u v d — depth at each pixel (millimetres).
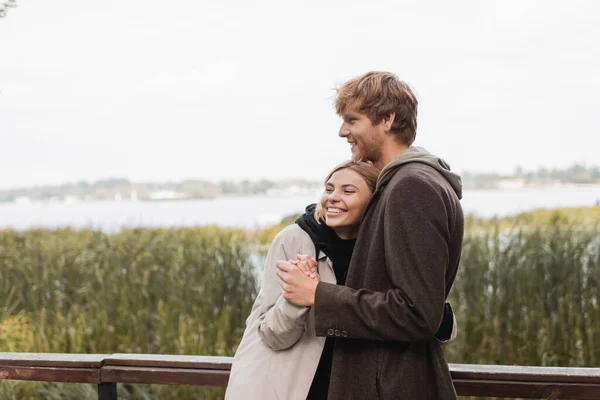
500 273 3939
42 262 4898
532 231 4504
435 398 1337
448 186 1323
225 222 6691
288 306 1335
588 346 3562
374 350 1319
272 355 1408
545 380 1627
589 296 3785
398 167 1329
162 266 4586
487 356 3684
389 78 1394
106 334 3840
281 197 32844
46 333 3885
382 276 1292
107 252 4906
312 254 1438
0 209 29406
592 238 4383
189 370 1832
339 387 1318
